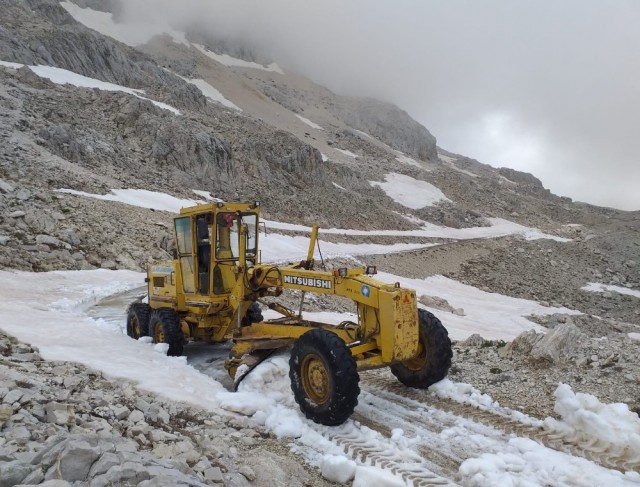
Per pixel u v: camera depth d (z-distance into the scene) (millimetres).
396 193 71625
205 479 3875
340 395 5234
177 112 50406
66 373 5688
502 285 40438
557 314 31844
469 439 5266
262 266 7375
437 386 6547
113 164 33844
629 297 42438
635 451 4770
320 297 17875
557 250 55281
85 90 43844
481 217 70250
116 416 4801
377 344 5758
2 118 29984
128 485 3252
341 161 79812
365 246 41188
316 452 4988
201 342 9875
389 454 4910
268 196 45438
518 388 6543
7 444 3660
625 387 6105
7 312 8727
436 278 38312
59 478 3238
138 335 9430
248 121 64062
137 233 21391
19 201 19141
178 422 5168
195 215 8320
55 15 62875
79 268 16844
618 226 79938
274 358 6637
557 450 4945
